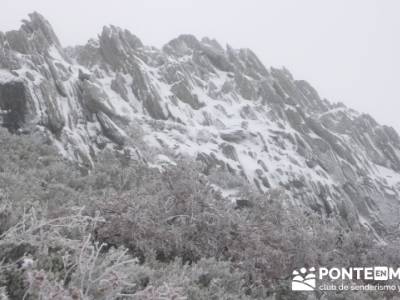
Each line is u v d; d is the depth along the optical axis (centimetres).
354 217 2500
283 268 894
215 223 907
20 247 485
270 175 2323
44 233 516
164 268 721
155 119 2409
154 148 1964
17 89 1561
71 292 420
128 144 1823
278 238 994
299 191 2345
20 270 436
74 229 688
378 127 4156
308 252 1021
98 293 454
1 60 1769
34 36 2283
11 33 2069
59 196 986
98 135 1816
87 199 899
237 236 918
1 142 1316
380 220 2736
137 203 852
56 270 475
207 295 619
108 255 552
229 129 2647
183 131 2338
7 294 421
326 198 2428
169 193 966
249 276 844
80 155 1617
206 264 741
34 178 1074
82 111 1888
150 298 454
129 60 2706
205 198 958
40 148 1427
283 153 2642
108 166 1403
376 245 1352
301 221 1203
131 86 2552
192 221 898
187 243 851
